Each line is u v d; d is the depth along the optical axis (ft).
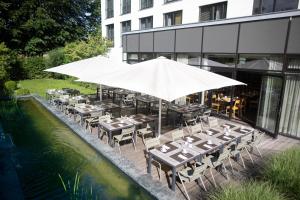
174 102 49.62
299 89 32.14
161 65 24.94
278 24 31.91
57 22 110.11
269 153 27.78
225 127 26.71
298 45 30.25
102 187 21.21
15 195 19.51
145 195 19.90
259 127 36.11
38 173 23.50
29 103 52.47
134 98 51.37
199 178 21.80
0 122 39.06
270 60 33.76
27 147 29.45
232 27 37.76
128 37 63.77
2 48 67.92
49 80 85.81
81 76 33.47
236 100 42.63
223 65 40.65
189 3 52.37
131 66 27.84
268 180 18.74
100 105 41.06
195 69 26.84
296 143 31.19
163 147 21.58
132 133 29.07
